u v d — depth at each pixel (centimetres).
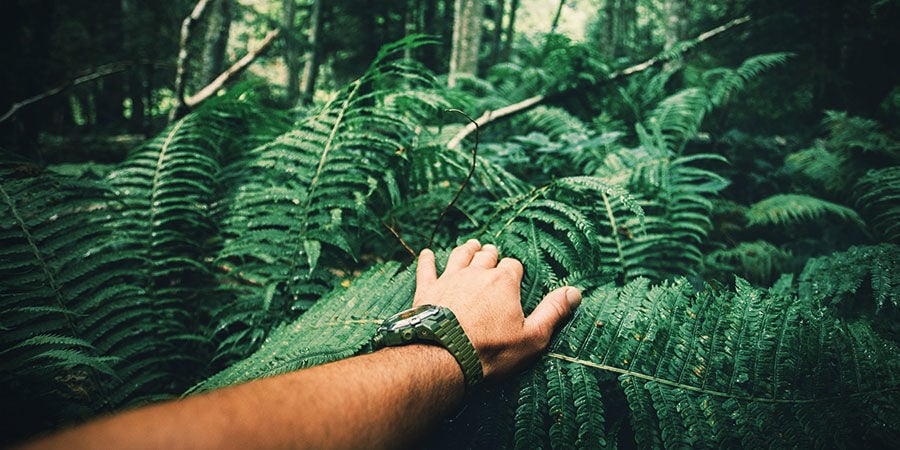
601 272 116
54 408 99
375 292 111
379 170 154
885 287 115
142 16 1023
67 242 135
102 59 939
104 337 133
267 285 144
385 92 166
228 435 36
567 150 245
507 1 2098
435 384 63
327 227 146
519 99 400
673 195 182
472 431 84
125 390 125
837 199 333
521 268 101
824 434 80
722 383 86
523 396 85
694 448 82
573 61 332
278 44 988
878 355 86
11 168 152
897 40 399
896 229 179
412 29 1071
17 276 124
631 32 2039
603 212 162
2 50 432
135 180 170
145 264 157
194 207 175
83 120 1445
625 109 362
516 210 130
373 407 50
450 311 74
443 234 198
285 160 157
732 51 562
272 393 43
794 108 539
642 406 84
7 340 114
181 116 323
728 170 386
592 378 87
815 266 138
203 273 187
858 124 339
